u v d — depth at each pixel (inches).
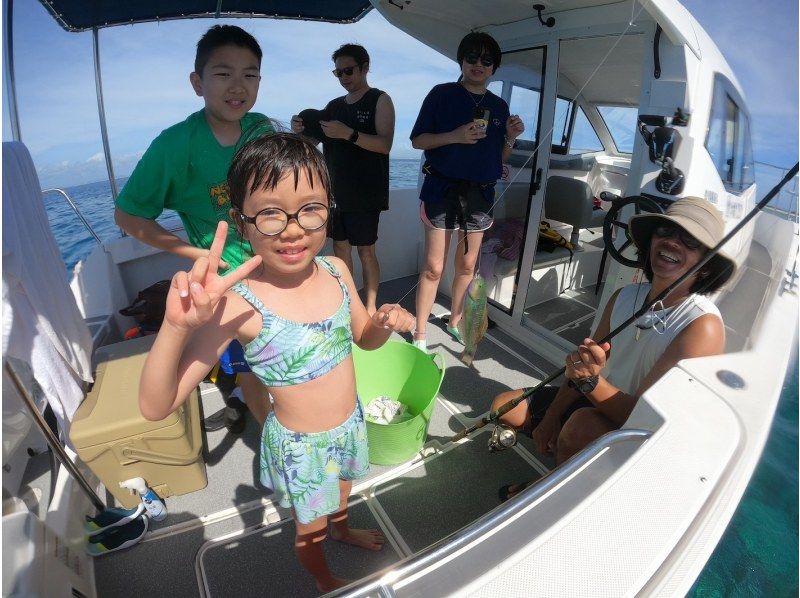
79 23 111.2
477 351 124.1
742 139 54.8
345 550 69.7
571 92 145.9
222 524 73.9
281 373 43.7
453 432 94.7
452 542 32.3
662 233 56.1
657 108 72.3
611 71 125.6
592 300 151.3
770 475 37.5
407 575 30.4
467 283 118.7
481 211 108.9
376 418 89.6
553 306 146.7
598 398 59.3
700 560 31.2
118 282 119.6
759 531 36.6
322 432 48.2
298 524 52.5
